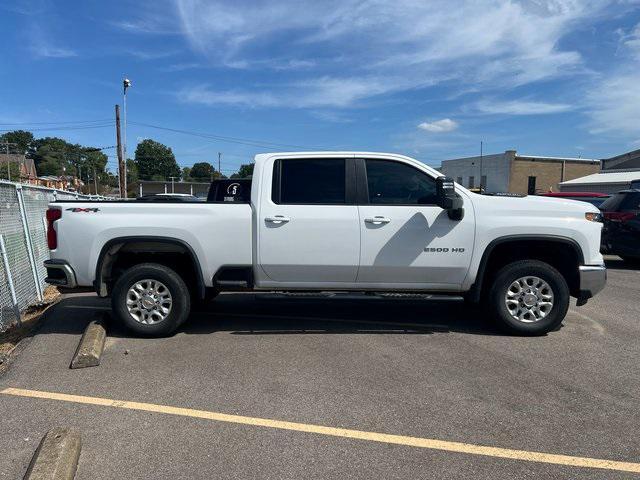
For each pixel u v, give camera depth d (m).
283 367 4.75
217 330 6.04
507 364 4.84
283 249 5.61
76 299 7.89
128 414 3.78
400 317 6.70
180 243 5.63
